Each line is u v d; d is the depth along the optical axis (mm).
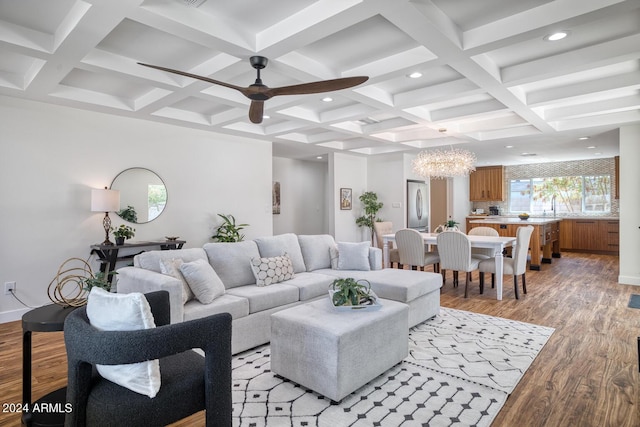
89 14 2184
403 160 7801
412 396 2287
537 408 2145
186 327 1528
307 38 2494
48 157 3988
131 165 4625
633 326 3543
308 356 2311
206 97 3777
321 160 9508
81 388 1492
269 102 4156
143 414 1464
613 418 2031
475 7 2330
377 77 3209
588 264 7184
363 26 2598
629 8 2113
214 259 3469
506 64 3230
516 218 8773
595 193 8930
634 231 5270
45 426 1938
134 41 2844
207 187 5410
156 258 3111
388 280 3623
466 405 2176
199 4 2307
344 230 7891
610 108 4281
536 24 2336
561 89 3840
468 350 2998
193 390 1604
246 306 3012
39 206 3939
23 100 3822
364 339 2352
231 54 2730
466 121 5438
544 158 8602
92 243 4305
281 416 2076
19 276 3828
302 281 3691
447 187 9406
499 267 4613
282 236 4188
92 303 1579
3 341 3229
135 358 1398
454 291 5082
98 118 4344
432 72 3477
